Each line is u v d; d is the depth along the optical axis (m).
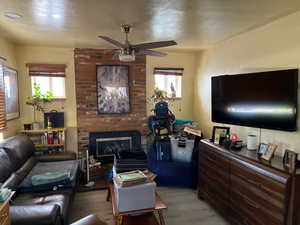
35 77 4.16
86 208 2.97
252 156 2.34
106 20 2.54
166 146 3.79
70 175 2.74
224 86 3.13
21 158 2.87
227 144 2.75
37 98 4.00
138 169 2.63
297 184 1.80
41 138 3.96
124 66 4.45
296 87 2.21
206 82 4.35
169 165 3.61
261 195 2.06
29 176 2.73
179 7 2.15
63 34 3.17
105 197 3.29
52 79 4.25
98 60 4.32
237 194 2.39
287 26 2.45
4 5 2.07
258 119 2.62
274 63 2.65
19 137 3.23
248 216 2.23
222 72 3.77
